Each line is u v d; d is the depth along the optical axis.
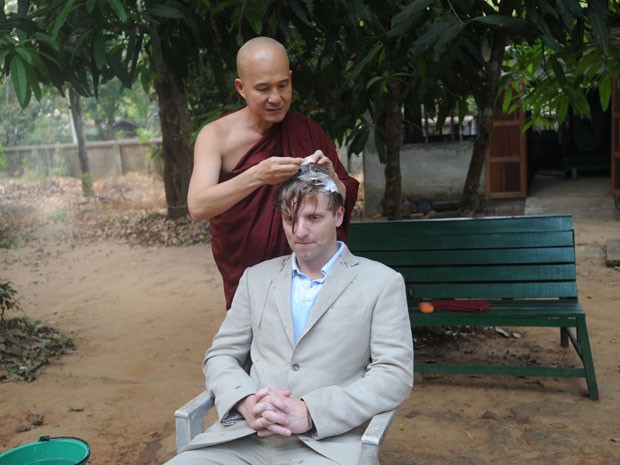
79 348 5.89
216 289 7.93
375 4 4.34
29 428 4.00
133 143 19.22
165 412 4.22
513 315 4.15
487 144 5.02
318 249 2.41
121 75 4.03
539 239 4.52
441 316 4.23
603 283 7.14
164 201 14.98
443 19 3.55
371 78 4.82
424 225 4.70
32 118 22.03
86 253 10.68
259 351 2.50
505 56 6.13
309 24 3.63
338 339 2.38
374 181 12.05
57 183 17.88
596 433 3.64
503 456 3.42
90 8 3.39
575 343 4.59
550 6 3.43
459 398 4.23
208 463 2.27
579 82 5.27
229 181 2.53
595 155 13.73
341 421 2.24
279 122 2.79
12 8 10.84
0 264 10.19
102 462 3.55
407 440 3.64
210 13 4.21
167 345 5.86
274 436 2.36
